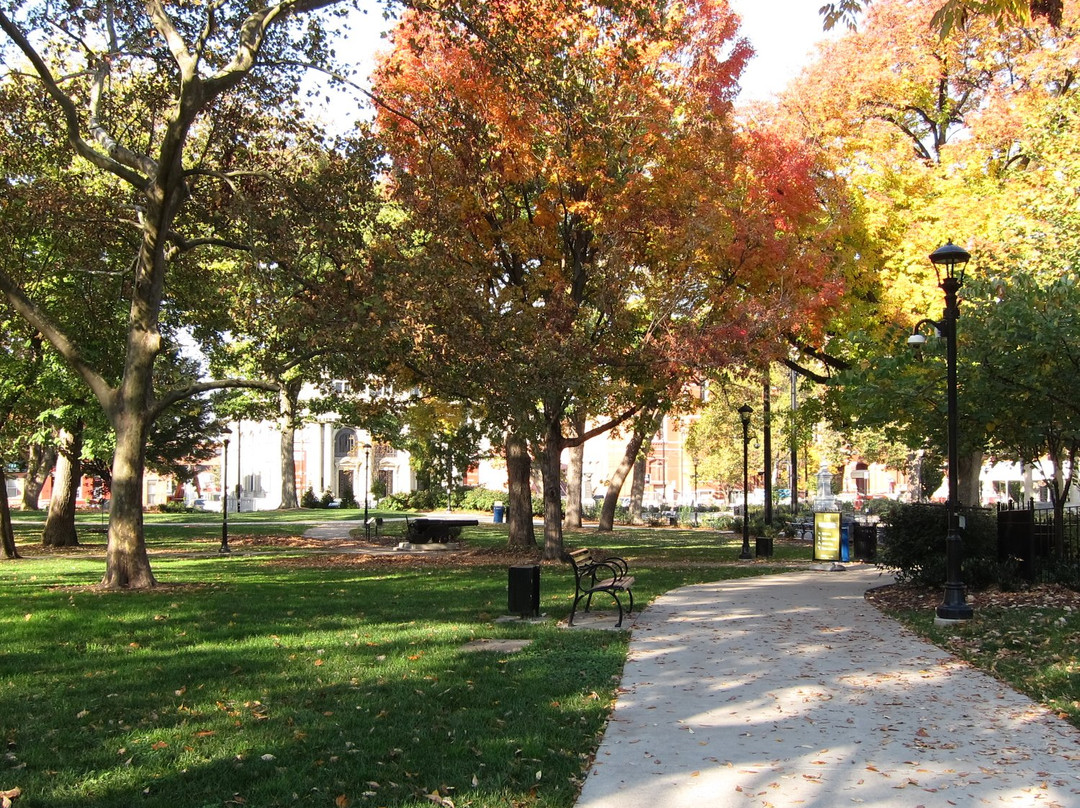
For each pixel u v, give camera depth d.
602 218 19.19
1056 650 9.20
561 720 6.82
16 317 24.33
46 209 18.16
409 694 7.50
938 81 23.56
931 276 19.42
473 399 19.42
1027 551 14.55
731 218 18.88
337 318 16.19
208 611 12.58
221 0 15.66
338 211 17.08
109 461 28.67
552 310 19.08
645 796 5.24
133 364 16.31
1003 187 21.52
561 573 19.14
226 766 5.62
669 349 18.88
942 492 45.03
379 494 68.75
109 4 16.42
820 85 22.80
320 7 15.13
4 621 11.48
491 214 20.86
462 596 14.58
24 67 20.67
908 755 6.01
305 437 72.56
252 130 18.20
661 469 77.94
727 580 17.95
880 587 16.20
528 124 18.62
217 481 78.06
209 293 20.89
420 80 19.73
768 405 31.09
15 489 80.25
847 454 59.53
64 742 6.12
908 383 14.60
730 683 8.19
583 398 19.88
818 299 18.58
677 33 18.38
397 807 4.97
